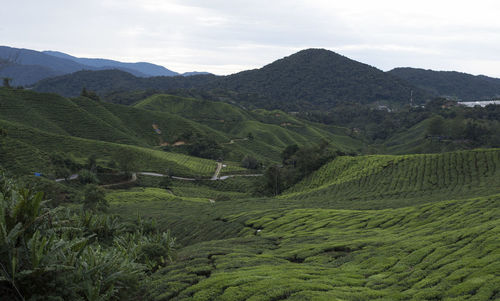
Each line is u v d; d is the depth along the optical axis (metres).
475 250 21.38
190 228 55.91
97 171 121.62
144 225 41.03
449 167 91.19
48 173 101.50
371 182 93.94
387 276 20.62
